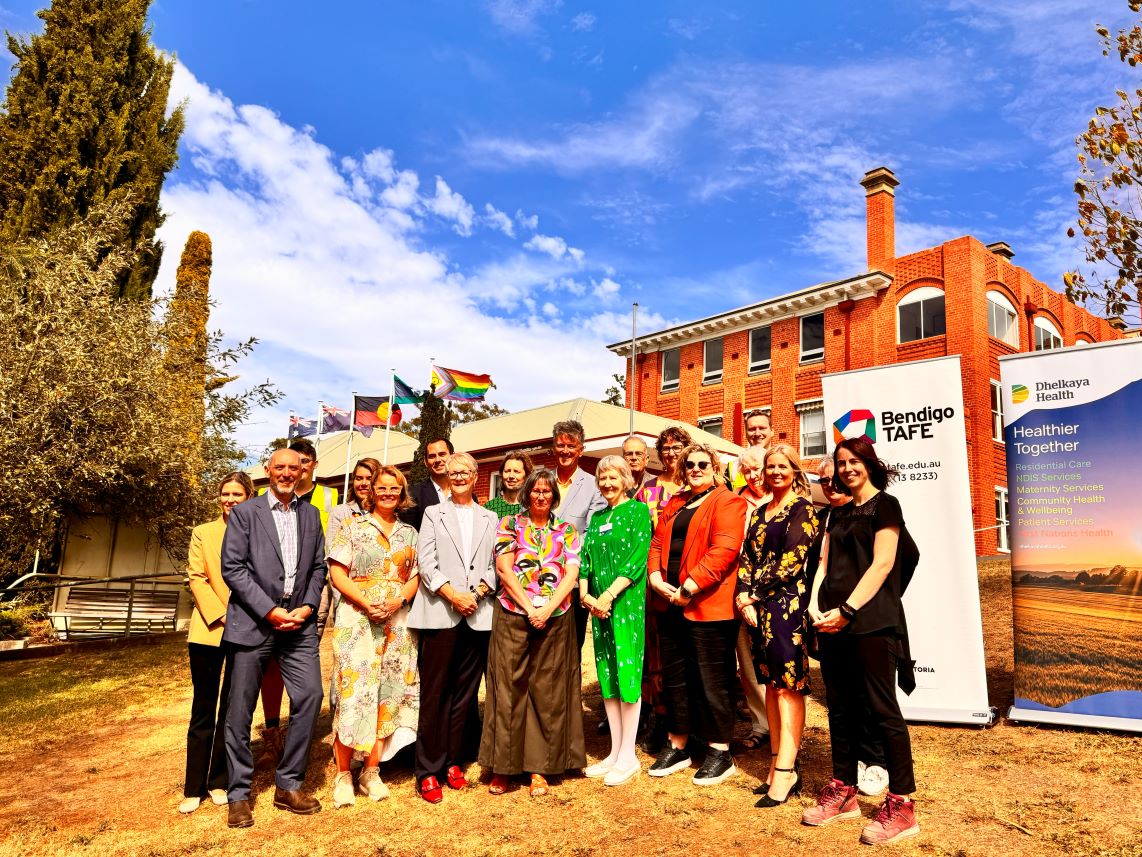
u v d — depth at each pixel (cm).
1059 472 624
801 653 457
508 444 1955
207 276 2197
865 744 486
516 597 518
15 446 1066
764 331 2588
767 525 483
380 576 518
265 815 480
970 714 603
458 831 445
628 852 404
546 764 504
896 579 420
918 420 652
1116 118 1021
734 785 495
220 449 1445
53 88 1709
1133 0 989
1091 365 625
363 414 2105
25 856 427
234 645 478
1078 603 602
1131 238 1015
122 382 1155
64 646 1121
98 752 644
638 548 532
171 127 1866
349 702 493
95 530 1357
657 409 2873
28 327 1128
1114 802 436
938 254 2186
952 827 411
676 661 532
